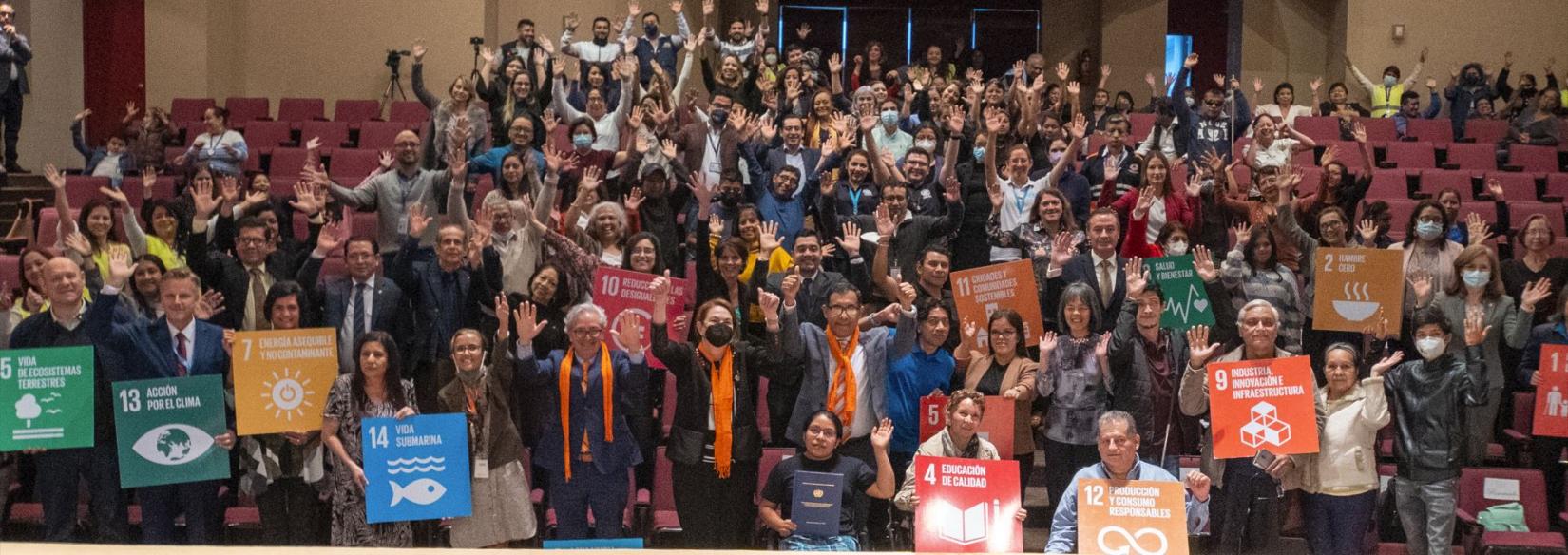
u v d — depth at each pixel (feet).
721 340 20.10
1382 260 22.75
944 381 21.18
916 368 21.11
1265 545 20.52
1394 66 49.42
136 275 21.85
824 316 23.03
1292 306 23.36
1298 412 19.44
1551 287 25.50
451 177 26.08
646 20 42.22
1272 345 20.18
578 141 30.30
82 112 43.50
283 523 20.31
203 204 23.04
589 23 49.70
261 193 25.46
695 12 55.98
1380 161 39.58
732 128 29.19
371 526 18.89
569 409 19.85
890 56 61.00
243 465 19.95
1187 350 21.85
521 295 22.61
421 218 21.85
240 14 47.91
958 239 28.43
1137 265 20.75
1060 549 17.74
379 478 18.51
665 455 20.76
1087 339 21.02
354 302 21.11
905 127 36.78
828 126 34.04
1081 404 20.77
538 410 19.99
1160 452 21.07
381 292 21.17
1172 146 36.45
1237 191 32.22
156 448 18.93
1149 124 42.06
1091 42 58.95
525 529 19.48
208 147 35.65
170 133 40.70
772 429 21.70
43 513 21.53
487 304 22.29
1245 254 23.62
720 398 20.24
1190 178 33.47
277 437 19.89
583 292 23.50
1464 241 29.53
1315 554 20.47
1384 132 41.78
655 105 33.47
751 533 20.88
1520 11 49.47
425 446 18.71
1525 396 23.81
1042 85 33.40
